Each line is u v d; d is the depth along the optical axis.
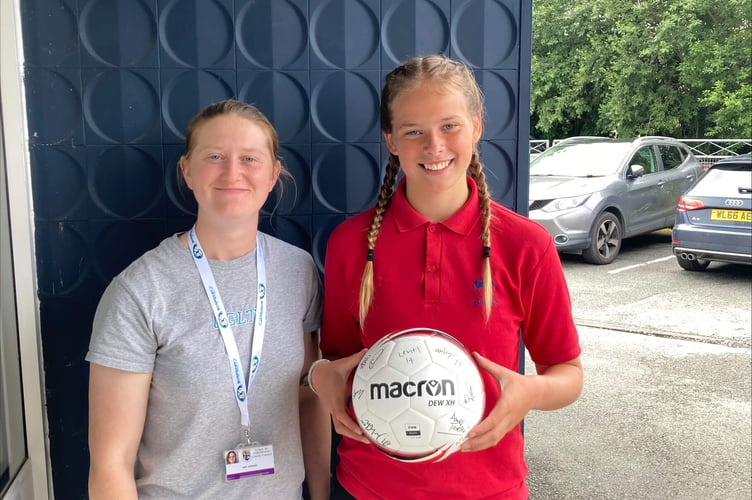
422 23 1.80
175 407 1.25
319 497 1.52
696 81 12.67
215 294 1.28
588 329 4.81
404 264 1.30
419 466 1.26
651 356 4.25
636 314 5.17
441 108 1.20
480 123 1.32
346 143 1.82
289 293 1.37
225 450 1.28
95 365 1.19
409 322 1.28
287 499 1.34
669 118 13.03
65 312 1.74
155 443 1.27
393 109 1.25
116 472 1.19
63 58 1.66
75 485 1.80
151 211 1.75
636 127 13.41
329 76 1.78
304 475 1.41
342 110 1.81
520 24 1.83
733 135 12.80
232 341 1.28
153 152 1.73
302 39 1.76
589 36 13.38
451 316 1.27
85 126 1.69
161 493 1.26
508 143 1.87
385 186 1.37
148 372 1.23
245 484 1.29
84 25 1.66
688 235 6.07
